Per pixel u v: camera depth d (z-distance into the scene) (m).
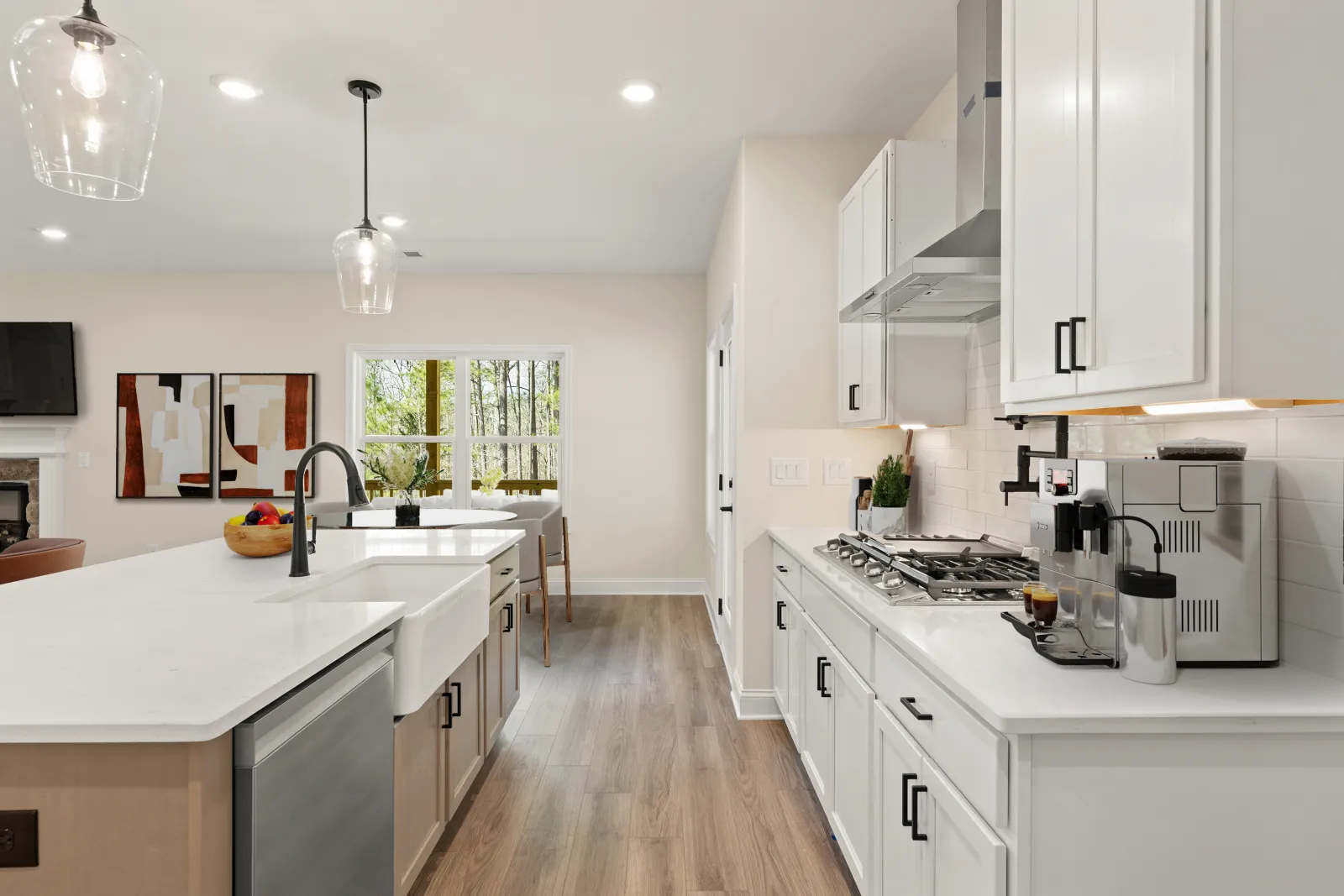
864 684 1.77
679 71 2.62
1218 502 1.27
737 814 2.39
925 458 3.03
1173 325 1.01
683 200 4.04
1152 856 1.06
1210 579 1.27
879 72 2.63
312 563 2.21
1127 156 1.11
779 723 3.17
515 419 5.96
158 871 0.94
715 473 5.06
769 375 3.19
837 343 3.18
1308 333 0.97
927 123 2.93
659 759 2.80
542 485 5.96
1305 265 0.97
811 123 3.06
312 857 1.20
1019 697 1.11
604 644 4.41
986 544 2.33
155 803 0.94
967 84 2.15
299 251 5.14
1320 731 1.06
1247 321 0.96
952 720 1.25
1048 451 2.03
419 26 2.32
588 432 5.88
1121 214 1.12
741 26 2.33
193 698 1.01
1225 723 1.05
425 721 1.93
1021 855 1.05
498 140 3.22
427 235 4.74
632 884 2.00
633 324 5.88
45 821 0.94
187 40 2.40
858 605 1.76
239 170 3.58
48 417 5.76
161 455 5.75
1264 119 0.97
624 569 5.88
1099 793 1.06
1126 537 1.26
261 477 5.77
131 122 1.40
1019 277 1.45
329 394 5.80
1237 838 1.07
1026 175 1.42
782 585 2.93
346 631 1.38
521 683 3.70
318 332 5.80
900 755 1.51
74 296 5.73
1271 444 1.33
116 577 1.98
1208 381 0.97
